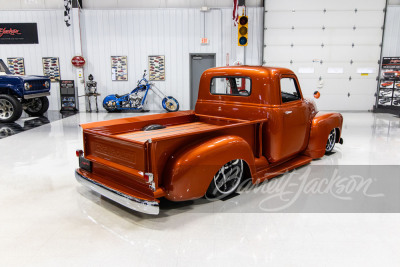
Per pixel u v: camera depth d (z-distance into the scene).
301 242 2.35
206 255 2.19
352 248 2.27
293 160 4.07
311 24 10.09
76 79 10.42
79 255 2.19
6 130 6.82
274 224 2.63
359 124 7.75
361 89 10.41
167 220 2.71
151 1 10.02
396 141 5.79
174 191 2.54
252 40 10.30
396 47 10.15
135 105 9.87
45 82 8.75
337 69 10.33
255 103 3.54
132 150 2.50
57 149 5.15
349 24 10.04
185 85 10.48
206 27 10.12
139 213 2.85
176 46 10.23
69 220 2.71
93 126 3.08
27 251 2.24
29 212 2.87
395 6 9.91
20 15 10.13
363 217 2.76
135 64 10.35
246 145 3.05
